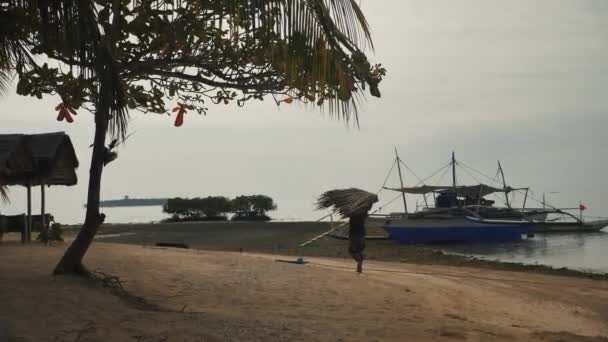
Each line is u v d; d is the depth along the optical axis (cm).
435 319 812
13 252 1157
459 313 906
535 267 1903
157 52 856
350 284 1073
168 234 3369
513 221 3341
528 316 960
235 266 1177
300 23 518
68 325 534
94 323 548
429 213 3456
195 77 894
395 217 3469
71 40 631
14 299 599
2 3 700
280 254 2162
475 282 1334
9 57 806
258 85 889
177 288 881
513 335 703
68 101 845
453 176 3706
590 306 1123
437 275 1430
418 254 2352
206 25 812
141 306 708
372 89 595
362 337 607
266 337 564
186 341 516
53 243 1578
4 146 1471
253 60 828
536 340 684
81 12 625
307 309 809
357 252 1304
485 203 3916
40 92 839
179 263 1151
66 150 1672
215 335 548
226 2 535
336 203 1309
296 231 3469
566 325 911
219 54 848
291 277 1091
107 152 817
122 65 827
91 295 687
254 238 3030
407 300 969
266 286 973
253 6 520
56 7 620
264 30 523
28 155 1536
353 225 1315
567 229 4097
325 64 528
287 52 538
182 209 5553
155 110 962
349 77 546
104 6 721
